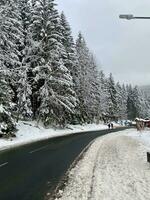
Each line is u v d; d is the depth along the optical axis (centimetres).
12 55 3366
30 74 4328
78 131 5262
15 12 3622
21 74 3772
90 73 7462
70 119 5016
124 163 1612
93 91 7300
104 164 1600
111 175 1302
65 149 2330
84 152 2142
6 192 1018
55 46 4184
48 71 4156
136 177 1254
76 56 5666
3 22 3198
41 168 1473
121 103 12200
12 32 3506
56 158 1825
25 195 986
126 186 1097
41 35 4094
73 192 1024
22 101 3791
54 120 4347
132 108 13775
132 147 2434
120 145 2627
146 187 1084
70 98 4684
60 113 4431
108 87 10275
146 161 1680
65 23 5469
